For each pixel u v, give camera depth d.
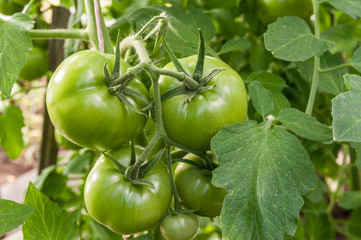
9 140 0.68
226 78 0.39
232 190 0.37
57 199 0.73
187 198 0.42
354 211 0.85
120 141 0.39
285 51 0.44
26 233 0.45
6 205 0.39
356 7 0.48
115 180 0.39
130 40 0.39
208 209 0.42
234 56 0.70
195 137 0.39
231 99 0.39
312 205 0.83
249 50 0.70
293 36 0.45
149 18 0.53
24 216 0.39
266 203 0.37
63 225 0.47
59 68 0.38
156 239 0.43
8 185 1.59
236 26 0.67
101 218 0.39
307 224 0.82
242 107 0.40
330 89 0.50
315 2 0.49
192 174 0.42
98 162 0.40
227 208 0.37
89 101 0.37
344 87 0.50
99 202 0.39
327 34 0.64
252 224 0.36
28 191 0.46
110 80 0.37
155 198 0.39
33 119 1.84
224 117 0.39
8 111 0.66
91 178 0.40
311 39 0.45
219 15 0.66
